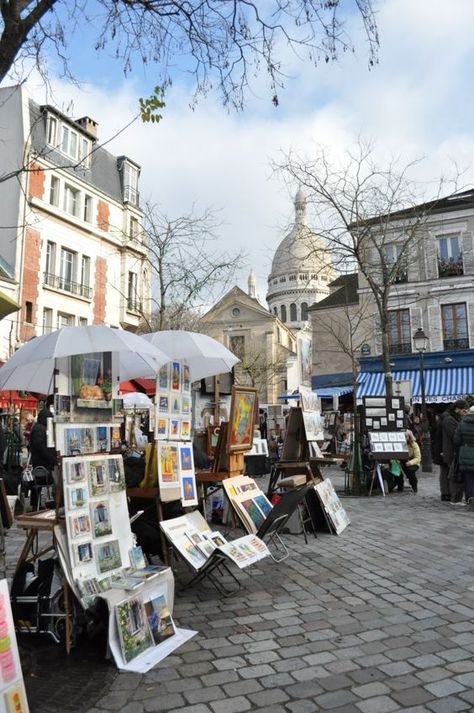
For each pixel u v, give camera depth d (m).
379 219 15.91
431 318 25.25
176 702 3.02
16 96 23.41
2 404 13.74
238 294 55.78
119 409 4.64
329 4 5.14
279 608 4.55
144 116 5.00
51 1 4.25
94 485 4.05
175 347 6.55
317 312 30.77
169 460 5.19
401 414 11.96
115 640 3.50
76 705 2.98
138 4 5.07
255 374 46.72
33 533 4.05
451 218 25.08
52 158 25.06
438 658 3.55
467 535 7.31
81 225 26.42
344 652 3.65
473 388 22.91
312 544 6.87
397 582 5.23
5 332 22.08
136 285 29.89
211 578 5.06
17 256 22.91
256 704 2.99
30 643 3.80
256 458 14.05
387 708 2.94
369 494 11.45
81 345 3.97
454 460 9.77
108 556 4.00
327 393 25.06
